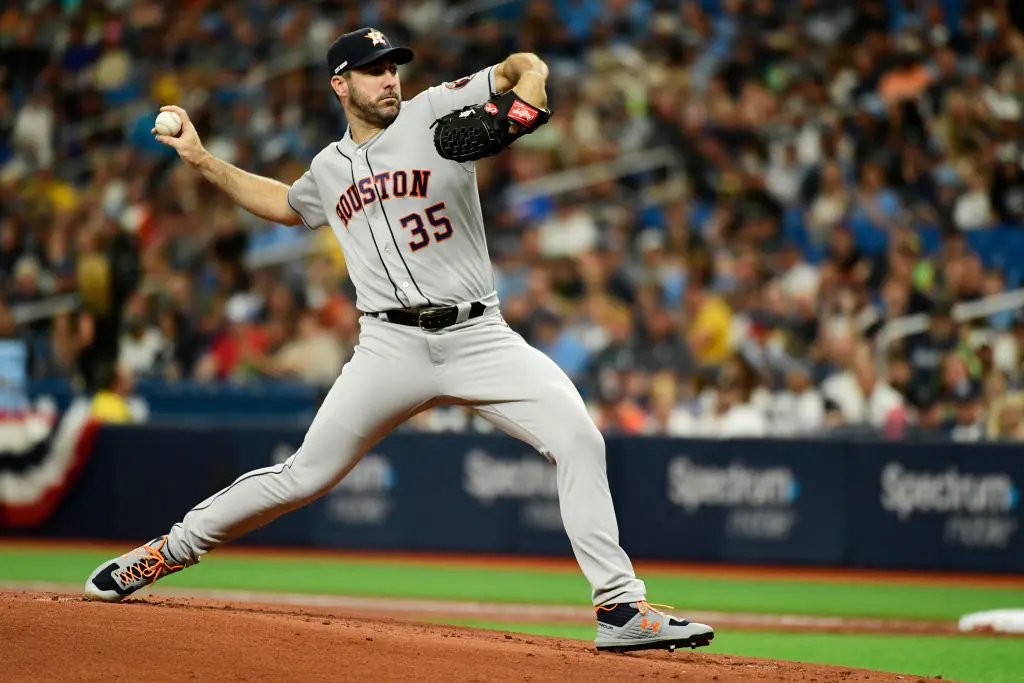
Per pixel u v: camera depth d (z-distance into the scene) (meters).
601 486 16.80
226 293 49.81
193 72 62.91
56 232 50.41
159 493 40.84
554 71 60.34
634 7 64.12
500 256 51.50
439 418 42.97
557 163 55.81
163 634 15.55
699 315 44.97
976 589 35.50
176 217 53.47
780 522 38.69
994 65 60.81
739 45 60.66
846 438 38.78
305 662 14.94
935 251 52.25
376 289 17.11
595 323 45.75
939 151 56.25
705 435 39.12
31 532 41.28
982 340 43.91
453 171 16.61
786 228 52.56
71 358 44.44
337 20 64.06
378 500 40.16
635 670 15.54
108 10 65.38
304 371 44.84
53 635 15.29
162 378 45.62
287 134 58.84
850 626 28.59
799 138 56.75
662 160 55.50
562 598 32.19
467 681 14.55
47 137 60.16
